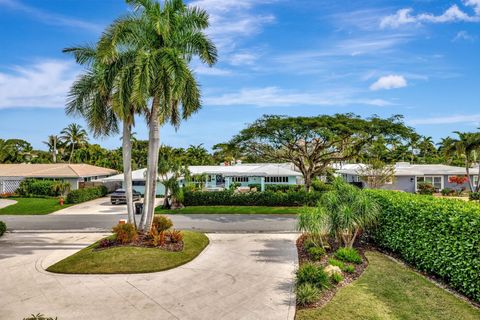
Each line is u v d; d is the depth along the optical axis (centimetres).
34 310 794
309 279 889
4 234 1731
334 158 2742
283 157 2778
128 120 1411
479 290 773
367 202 1225
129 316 761
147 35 1393
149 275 1042
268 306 806
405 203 1138
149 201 1398
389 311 750
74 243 1523
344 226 1173
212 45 1465
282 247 1405
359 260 1113
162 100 1308
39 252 1349
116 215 2356
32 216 2320
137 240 1323
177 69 1278
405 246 1116
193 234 1545
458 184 3844
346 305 786
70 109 1466
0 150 5250
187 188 2875
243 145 2717
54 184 3509
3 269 1115
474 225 793
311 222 1198
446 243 887
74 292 907
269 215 2312
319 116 2464
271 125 2400
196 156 7294
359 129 2277
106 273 1054
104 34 1306
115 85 1310
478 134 3419
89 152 6138
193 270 1094
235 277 1022
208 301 841
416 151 7825
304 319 725
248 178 4256
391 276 987
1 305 824
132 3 1358
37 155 6366
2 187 3706
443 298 820
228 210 2491
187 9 1451
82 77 1450
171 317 755
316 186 3700
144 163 6331
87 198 3253
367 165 3338
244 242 1505
